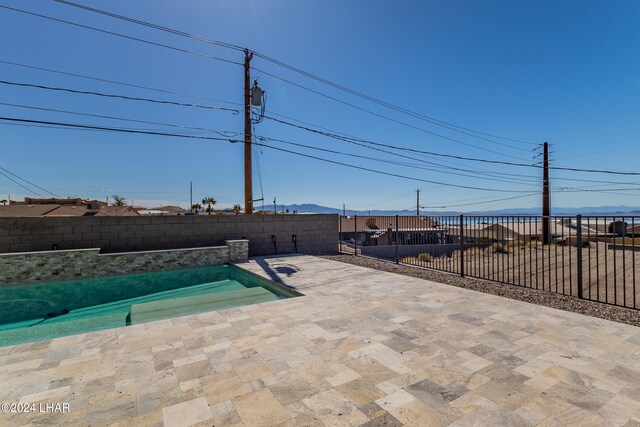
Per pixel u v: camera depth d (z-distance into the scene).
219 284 7.96
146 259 8.74
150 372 2.99
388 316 4.57
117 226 9.30
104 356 3.32
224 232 10.87
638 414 2.34
